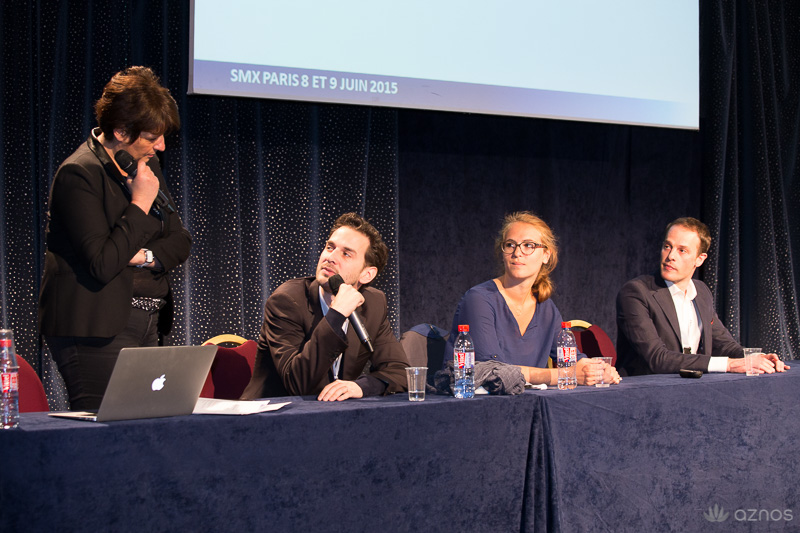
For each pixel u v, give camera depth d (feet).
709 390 6.24
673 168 13.48
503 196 12.28
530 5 11.44
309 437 4.67
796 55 13.94
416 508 5.01
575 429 5.55
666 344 8.59
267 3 9.94
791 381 6.73
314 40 10.18
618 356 8.97
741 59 13.60
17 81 9.07
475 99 11.05
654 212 13.37
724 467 6.27
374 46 10.51
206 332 9.94
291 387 6.01
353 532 4.79
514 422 5.40
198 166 10.07
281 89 9.98
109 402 4.26
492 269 12.19
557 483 5.39
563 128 12.70
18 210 9.01
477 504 5.24
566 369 6.31
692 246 8.71
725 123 13.19
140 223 5.79
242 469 4.48
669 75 12.44
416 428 5.03
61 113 9.29
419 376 5.42
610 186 13.05
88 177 5.72
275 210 10.55
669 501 5.96
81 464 4.09
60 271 5.72
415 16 10.74
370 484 4.85
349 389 5.53
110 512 4.15
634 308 8.54
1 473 3.94
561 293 12.63
